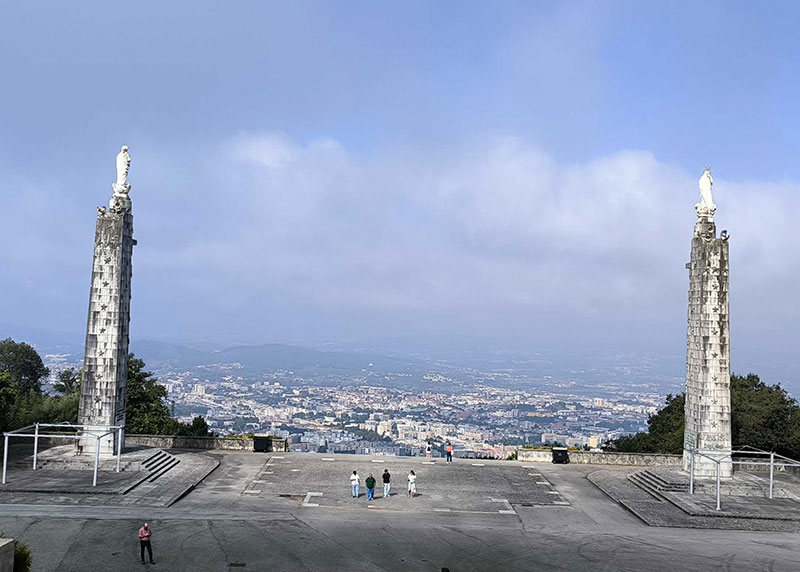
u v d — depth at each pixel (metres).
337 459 78.19
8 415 80.56
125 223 71.50
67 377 124.38
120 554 43.50
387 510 58.12
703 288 70.62
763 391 94.94
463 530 52.34
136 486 61.19
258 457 77.81
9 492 57.19
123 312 71.44
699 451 68.38
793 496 64.94
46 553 43.03
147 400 104.06
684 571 43.41
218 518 52.53
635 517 58.81
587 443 160.88
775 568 44.31
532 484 69.81
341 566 42.94
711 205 72.06
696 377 70.75
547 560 45.16
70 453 69.44
